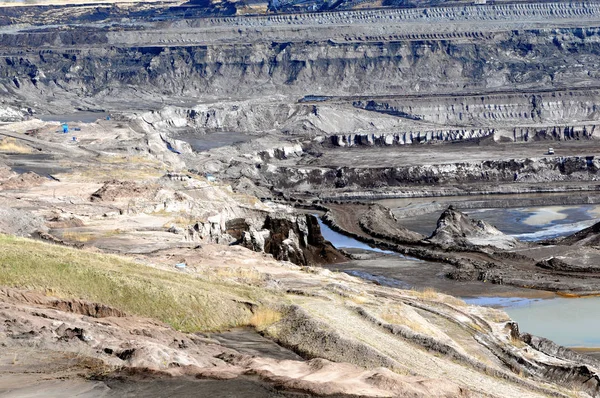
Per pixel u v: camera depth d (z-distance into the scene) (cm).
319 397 3875
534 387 5688
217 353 4938
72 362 4084
